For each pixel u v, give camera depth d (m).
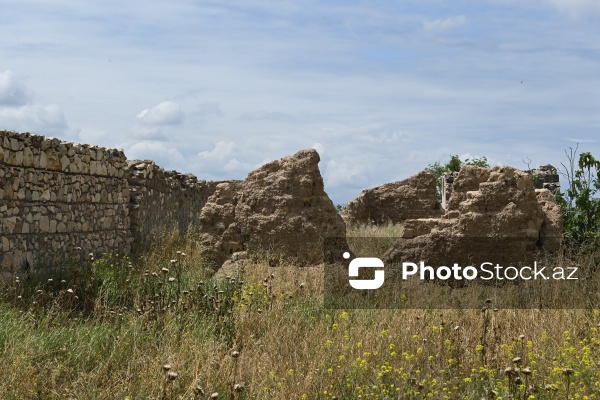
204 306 11.03
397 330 9.73
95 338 9.21
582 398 7.09
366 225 28.44
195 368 8.02
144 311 10.36
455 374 8.20
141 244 19.16
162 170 21.80
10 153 13.23
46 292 12.40
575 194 16.56
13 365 7.95
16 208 13.46
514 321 10.29
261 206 15.22
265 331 9.94
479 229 14.53
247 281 12.45
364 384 7.86
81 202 16.23
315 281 12.88
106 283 12.71
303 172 15.16
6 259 12.98
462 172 16.45
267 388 7.69
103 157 17.41
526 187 14.47
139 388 7.79
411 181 28.91
